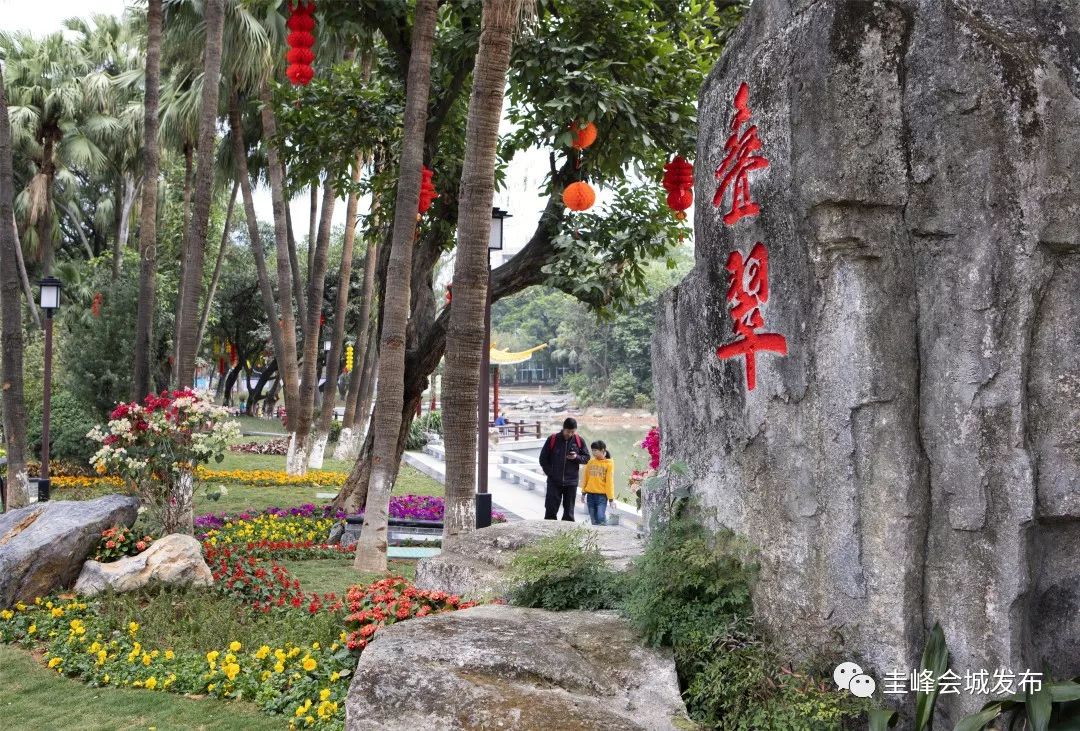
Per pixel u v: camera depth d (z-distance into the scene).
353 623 5.49
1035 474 3.31
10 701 5.02
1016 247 3.31
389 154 10.81
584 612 4.69
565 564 4.89
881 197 3.49
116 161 23.89
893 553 3.41
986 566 3.31
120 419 8.25
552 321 62.78
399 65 10.54
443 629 4.22
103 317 15.19
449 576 6.17
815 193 3.54
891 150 3.50
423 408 42.78
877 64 3.51
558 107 8.23
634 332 48.81
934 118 3.43
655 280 45.22
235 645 5.46
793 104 3.68
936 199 3.43
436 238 11.15
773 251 3.87
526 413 54.16
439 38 9.93
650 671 3.88
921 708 3.28
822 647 3.60
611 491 10.92
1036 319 3.36
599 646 4.12
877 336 3.46
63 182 24.98
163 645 5.87
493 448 27.05
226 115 17.17
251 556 8.85
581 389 53.19
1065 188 3.35
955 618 3.36
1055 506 3.32
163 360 17.11
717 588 4.03
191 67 16.08
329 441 25.86
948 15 3.42
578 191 7.86
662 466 5.09
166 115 16.97
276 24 14.48
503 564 6.05
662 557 4.30
